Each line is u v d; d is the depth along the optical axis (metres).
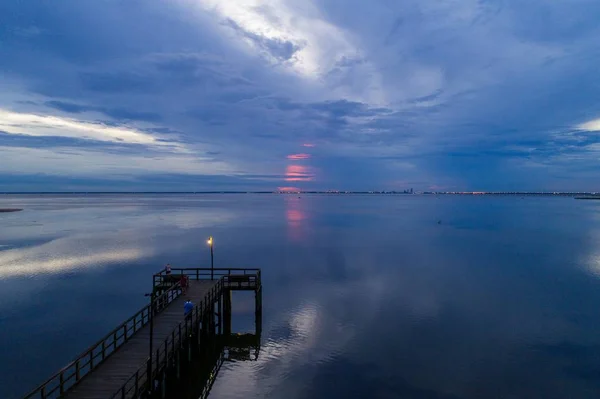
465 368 22.94
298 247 64.62
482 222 110.94
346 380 21.81
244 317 32.59
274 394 20.56
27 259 54.00
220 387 21.38
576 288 39.34
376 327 29.22
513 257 56.06
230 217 126.50
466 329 28.66
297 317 31.70
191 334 23.08
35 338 27.36
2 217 124.56
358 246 65.88
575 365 23.23
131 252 59.38
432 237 77.56
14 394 20.31
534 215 140.12
